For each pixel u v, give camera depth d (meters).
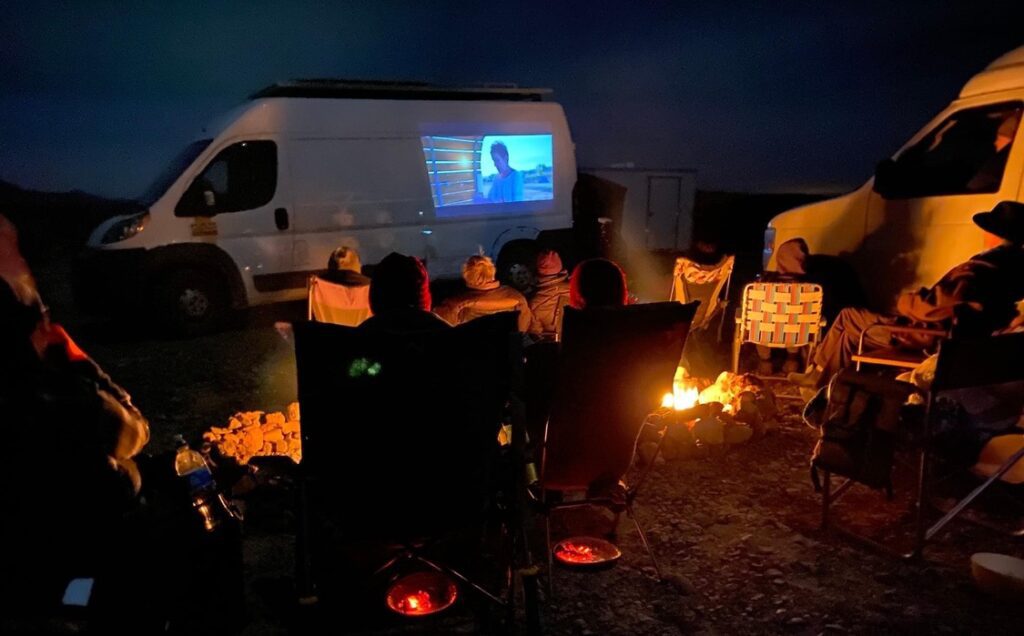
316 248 8.29
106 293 7.72
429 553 3.12
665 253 15.09
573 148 9.82
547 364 3.03
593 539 3.36
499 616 2.90
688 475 4.21
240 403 5.77
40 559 2.02
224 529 2.58
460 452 2.51
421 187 8.75
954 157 5.66
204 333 8.10
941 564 3.22
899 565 3.23
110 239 7.71
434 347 2.35
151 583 2.25
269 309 9.75
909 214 5.69
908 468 4.14
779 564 3.26
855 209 6.15
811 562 3.27
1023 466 3.37
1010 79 5.20
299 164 8.12
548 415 2.86
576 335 2.67
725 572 3.21
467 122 9.00
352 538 2.61
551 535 3.53
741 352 6.75
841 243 6.27
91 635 1.94
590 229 12.40
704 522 3.65
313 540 2.81
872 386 3.30
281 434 4.23
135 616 2.17
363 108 8.41
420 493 2.53
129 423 2.22
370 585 3.05
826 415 3.47
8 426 1.96
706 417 4.52
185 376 6.54
